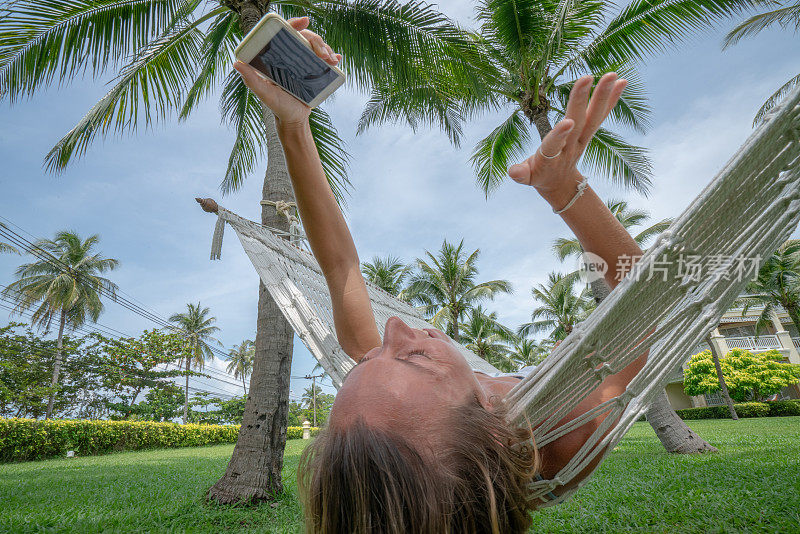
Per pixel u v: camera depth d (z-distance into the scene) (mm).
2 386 22688
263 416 4371
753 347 29047
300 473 647
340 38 5723
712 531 2359
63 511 3969
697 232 928
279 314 4656
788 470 3916
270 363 4516
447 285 23375
